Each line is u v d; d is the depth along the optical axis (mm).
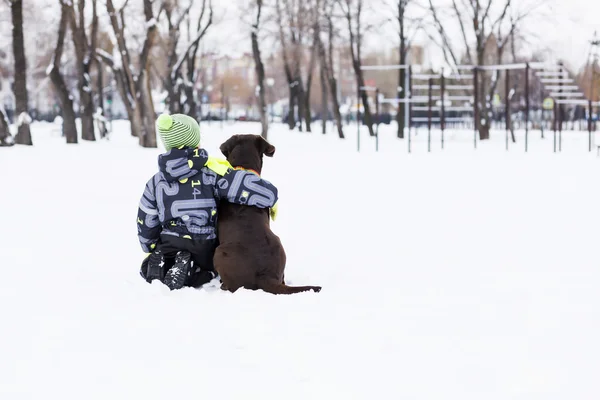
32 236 9766
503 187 16172
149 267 6699
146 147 34781
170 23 42312
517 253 8359
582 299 6105
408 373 4406
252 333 5176
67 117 36156
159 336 5156
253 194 6645
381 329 5254
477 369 4453
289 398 4070
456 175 19484
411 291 6453
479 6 41969
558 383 4223
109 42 52938
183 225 6750
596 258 8016
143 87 34906
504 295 6277
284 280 6922
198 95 72938
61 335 5219
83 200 14000
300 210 12258
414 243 9070
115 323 5480
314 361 4625
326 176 19312
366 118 47344
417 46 56312
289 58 57719
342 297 6184
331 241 9242
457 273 7266
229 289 6422
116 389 4227
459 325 5352
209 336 5133
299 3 47750
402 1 44469
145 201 6805
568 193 14828
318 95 86500
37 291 6492
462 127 60688
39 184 17125
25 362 4680
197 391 4180
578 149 32812
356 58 51594
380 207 12656
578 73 49688
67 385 4293
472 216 11500
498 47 43938
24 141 33250
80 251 8648
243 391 4168
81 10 39875
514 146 35719
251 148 7055
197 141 6871
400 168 22203
